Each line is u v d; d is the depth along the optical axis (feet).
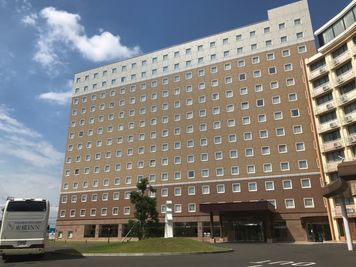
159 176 211.00
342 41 166.71
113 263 57.93
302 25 201.05
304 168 174.91
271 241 157.38
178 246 83.76
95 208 226.58
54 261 67.26
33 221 76.59
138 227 126.52
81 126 253.85
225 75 212.43
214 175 195.11
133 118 234.99
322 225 163.84
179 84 226.38
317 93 176.55
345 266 48.08
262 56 205.26
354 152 155.02
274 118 189.57
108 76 257.75
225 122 202.08
